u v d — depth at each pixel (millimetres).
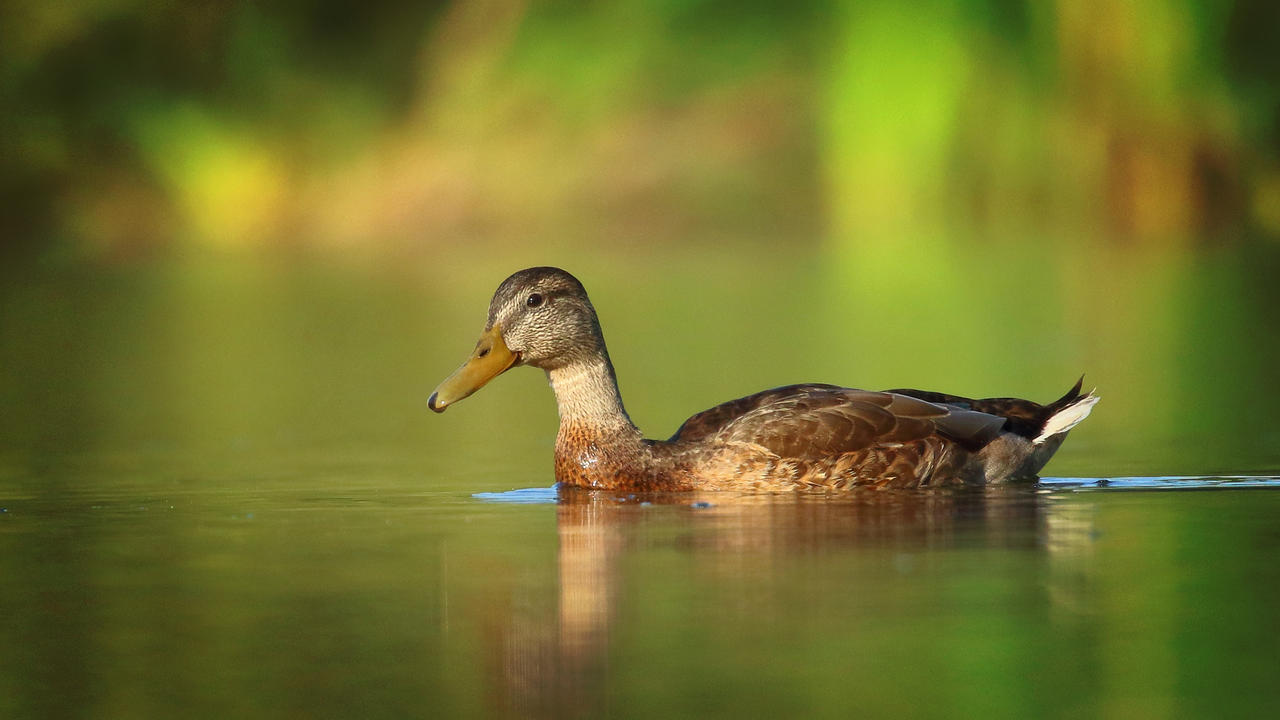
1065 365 16641
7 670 6090
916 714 5500
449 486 10602
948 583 7164
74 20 35562
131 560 7965
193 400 15938
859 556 7762
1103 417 13453
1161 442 12070
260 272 29594
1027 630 6449
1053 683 5809
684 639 6344
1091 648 6203
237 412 15070
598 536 8453
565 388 10547
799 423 10117
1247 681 5832
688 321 21203
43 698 5758
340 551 8141
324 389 16703
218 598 7105
